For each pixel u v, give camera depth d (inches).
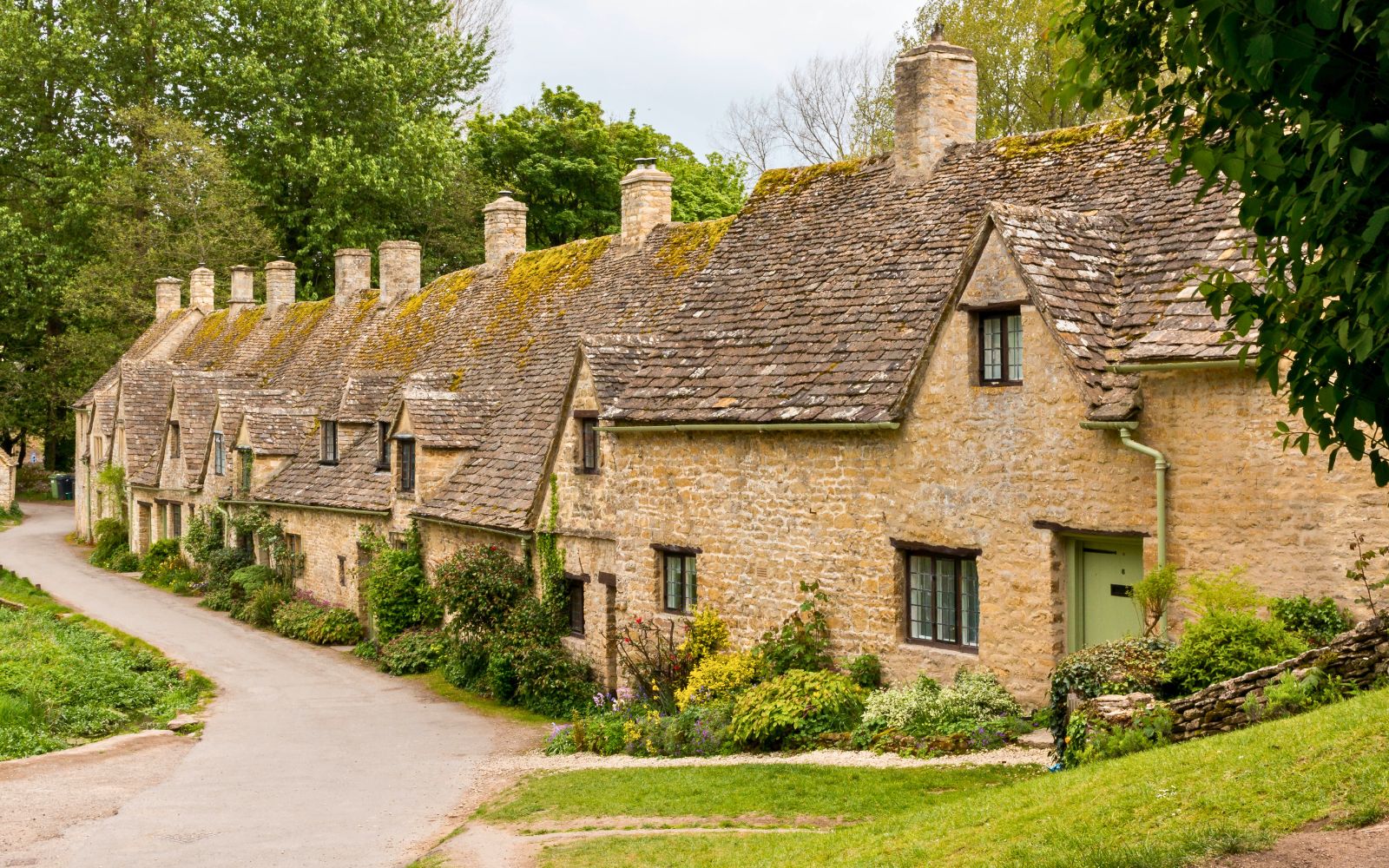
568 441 915.4
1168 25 294.5
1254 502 533.0
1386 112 238.2
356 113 2112.5
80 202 2182.6
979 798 439.5
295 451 1454.2
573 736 751.1
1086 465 586.6
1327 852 291.4
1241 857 299.9
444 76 2279.8
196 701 965.2
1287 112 245.4
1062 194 713.0
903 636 674.2
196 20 2142.0
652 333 932.0
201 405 1702.8
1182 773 376.2
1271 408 527.5
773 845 452.1
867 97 1745.8
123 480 1841.8
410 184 2074.3
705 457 773.9
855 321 732.7
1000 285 616.7
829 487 701.9
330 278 2240.4
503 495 998.4
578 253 1238.3
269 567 1417.3
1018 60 1438.2
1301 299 254.8
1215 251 584.4
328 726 865.5
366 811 625.3
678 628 792.3
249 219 2174.0
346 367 1518.2
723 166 2249.0
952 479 641.6
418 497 1101.7
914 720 609.6
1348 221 241.8
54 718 879.7
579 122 2114.9
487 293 1349.7
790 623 709.3
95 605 1433.3
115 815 624.1
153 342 2151.8
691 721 693.9
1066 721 530.6
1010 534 616.7
